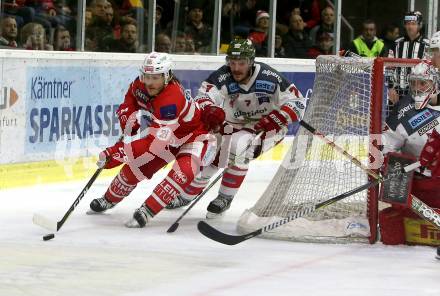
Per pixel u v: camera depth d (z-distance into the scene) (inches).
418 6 978.7
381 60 450.9
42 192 601.3
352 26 978.1
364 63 461.4
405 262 412.2
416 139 442.9
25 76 619.8
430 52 472.4
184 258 413.7
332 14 920.3
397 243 446.0
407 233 445.7
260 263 405.4
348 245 446.9
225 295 349.1
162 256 417.7
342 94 473.1
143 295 347.9
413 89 434.3
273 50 872.9
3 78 603.5
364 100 461.7
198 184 534.6
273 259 414.0
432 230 438.3
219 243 449.4
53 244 439.5
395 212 446.0
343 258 418.3
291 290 358.6
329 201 430.6
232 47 492.7
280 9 884.0
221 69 518.9
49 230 471.5
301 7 896.9
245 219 475.2
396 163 434.3
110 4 733.9
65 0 703.1
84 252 422.9
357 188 434.3
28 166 627.2
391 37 919.0
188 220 513.7
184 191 536.7
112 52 740.7
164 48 788.0
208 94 509.4
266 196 485.4
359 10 978.7
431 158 431.2
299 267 398.9
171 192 484.7
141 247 436.5
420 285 370.0
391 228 444.8
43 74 633.6
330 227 455.5
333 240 448.5
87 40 722.2
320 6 912.9
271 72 513.7
